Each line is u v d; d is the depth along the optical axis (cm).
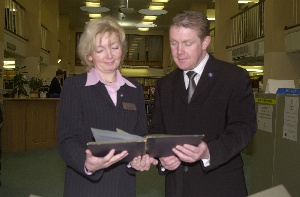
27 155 709
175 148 154
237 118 180
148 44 2194
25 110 764
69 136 166
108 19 174
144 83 2192
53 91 995
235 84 182
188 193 183
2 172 567
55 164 630
